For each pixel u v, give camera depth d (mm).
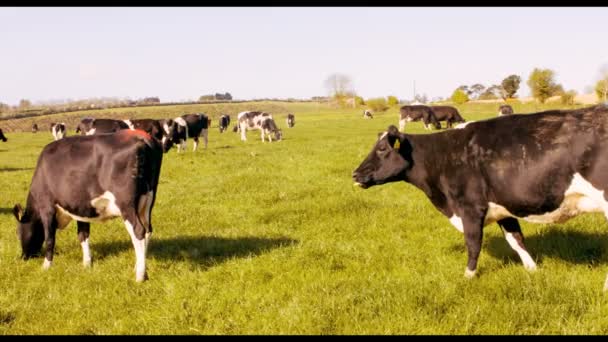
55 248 8867
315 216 10352
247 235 9188
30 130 81062
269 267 7152
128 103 123938
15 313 6070
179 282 6691
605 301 5324
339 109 105500
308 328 5051
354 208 10664
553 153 5652
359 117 71938
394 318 5121
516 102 85625
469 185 6387
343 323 5145
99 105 118750
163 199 13328
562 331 4801
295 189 13055
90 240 9320
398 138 6812
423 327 4930
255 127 35438
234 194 13211
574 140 5547
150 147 7188
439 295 5496
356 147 21719
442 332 4832
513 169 5941
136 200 7004
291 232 9344
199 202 12703
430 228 9055
